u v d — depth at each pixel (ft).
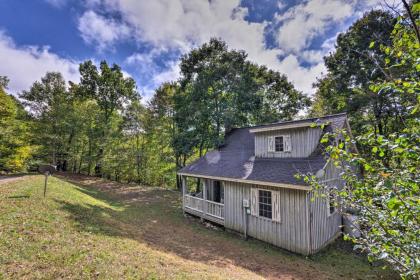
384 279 19.57
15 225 17.03
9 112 56.08
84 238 18.37
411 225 8.11
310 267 21.57
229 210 32.50
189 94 58.49
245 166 33.19
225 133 51.83
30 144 71.10
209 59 60.18
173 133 70.13
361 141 8.71
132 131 82.79
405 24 8.30
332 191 11.86
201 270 17.63
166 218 38.06
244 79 58.03
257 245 27.09
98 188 63.62
